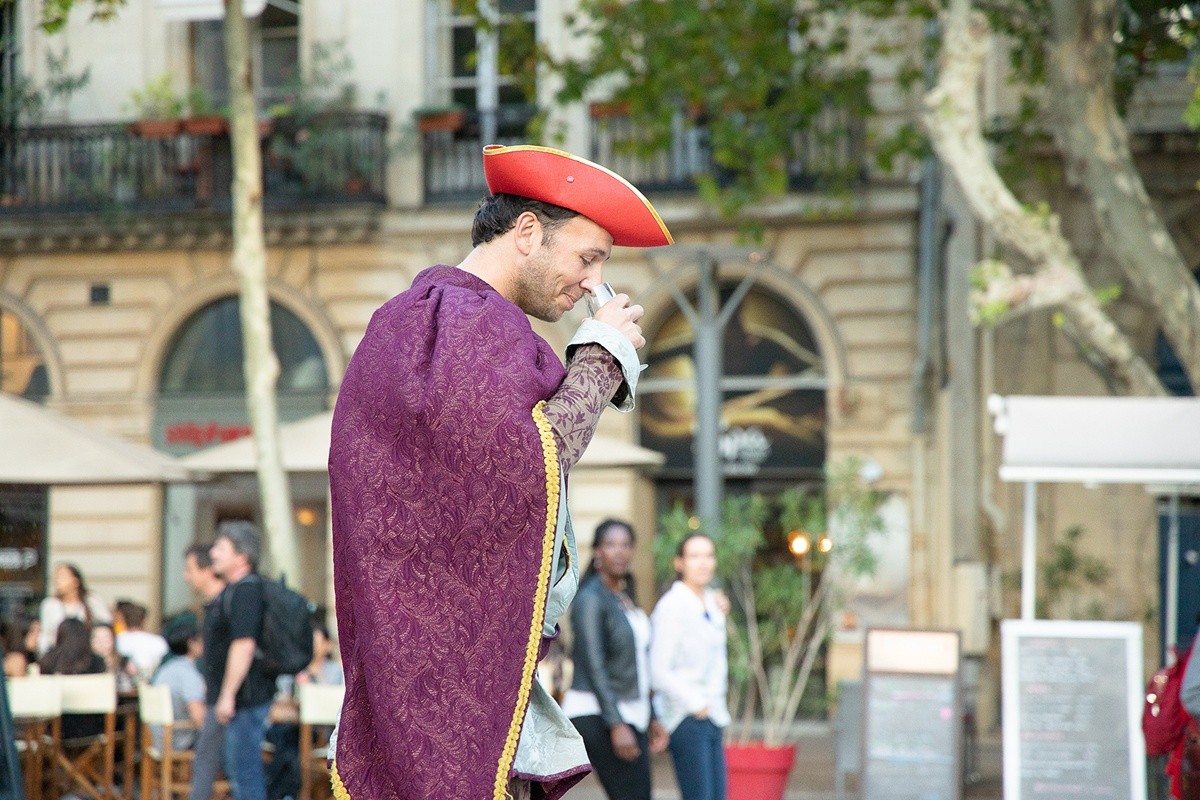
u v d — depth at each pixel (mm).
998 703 29047
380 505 3555
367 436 3611
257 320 21438
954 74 18938
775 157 26984
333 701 16281
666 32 25406
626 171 31766
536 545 3539
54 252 34000
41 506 33406
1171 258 18906
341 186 32344
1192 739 11609
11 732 11250
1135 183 19031
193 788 14227
